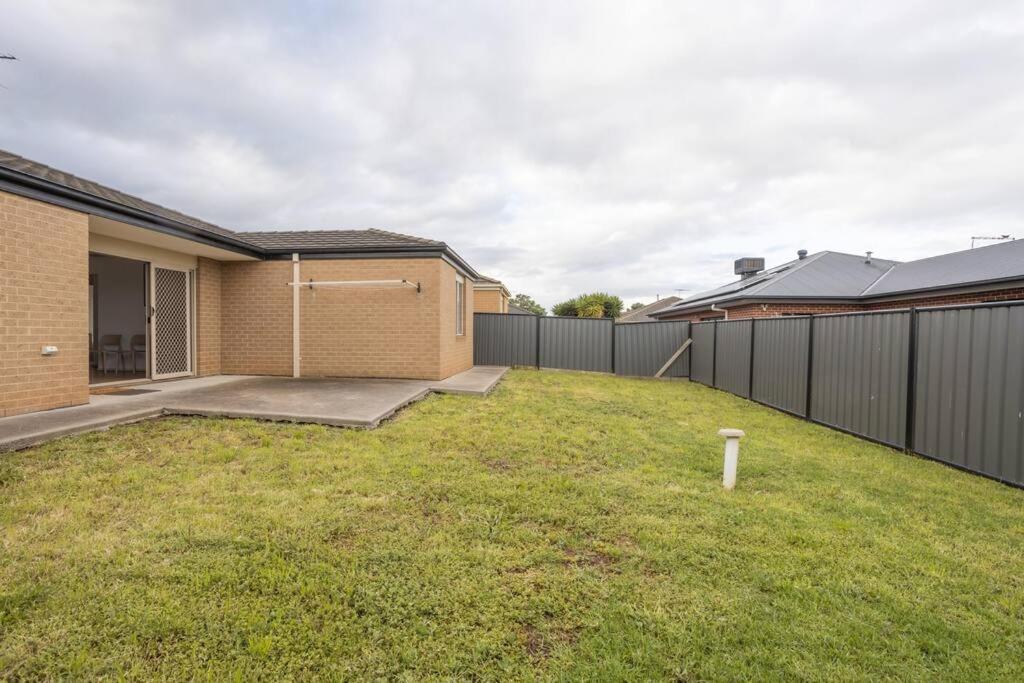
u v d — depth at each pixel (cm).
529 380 1166
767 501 381
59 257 577
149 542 280
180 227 779
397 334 973
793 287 1395
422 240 1083
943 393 514
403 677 182
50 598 223
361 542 290
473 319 1527
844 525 332
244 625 208
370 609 222
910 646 205
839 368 700
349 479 400
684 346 1472
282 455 458
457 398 813
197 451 462
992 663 196
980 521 348
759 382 969
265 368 1008
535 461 475
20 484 360
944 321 516
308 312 991
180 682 177
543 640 207
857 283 1439
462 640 204
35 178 538
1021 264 993
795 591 245
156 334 892
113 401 637
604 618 221
